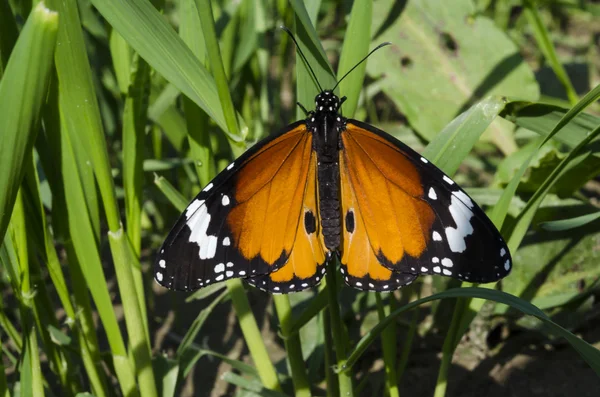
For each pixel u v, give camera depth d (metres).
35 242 0.35
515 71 0.45
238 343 0.43
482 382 0.40
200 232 0.34
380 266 0.35
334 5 0.61
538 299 0.40
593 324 0.41
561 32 0.66
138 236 0.37
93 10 0.46
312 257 0.35
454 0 0.46
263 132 0.47
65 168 0.34
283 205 0.34
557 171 0.34
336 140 0.34
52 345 0.37
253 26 0.42
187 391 0.41
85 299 0.37
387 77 0.46
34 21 0.30
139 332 0.35
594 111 0.49
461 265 0.34
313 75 0.35
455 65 0.46
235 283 0.37
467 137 0.35
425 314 0.42
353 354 0.34
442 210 0.34
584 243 0.41
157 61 0.34
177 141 0.42
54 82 0.34
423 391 0.40
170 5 0.57
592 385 0.39
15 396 0.37
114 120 0.46
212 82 0.34
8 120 0.30
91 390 0.39
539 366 0.40
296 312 0.42
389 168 0.34
